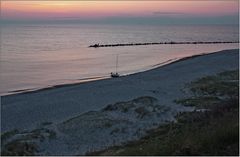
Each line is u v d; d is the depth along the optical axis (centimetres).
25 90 4000
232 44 13500
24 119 2559
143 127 2233
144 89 3631
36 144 1905
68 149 1880
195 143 988
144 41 15375
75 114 2712
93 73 5553
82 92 3562
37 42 14988
